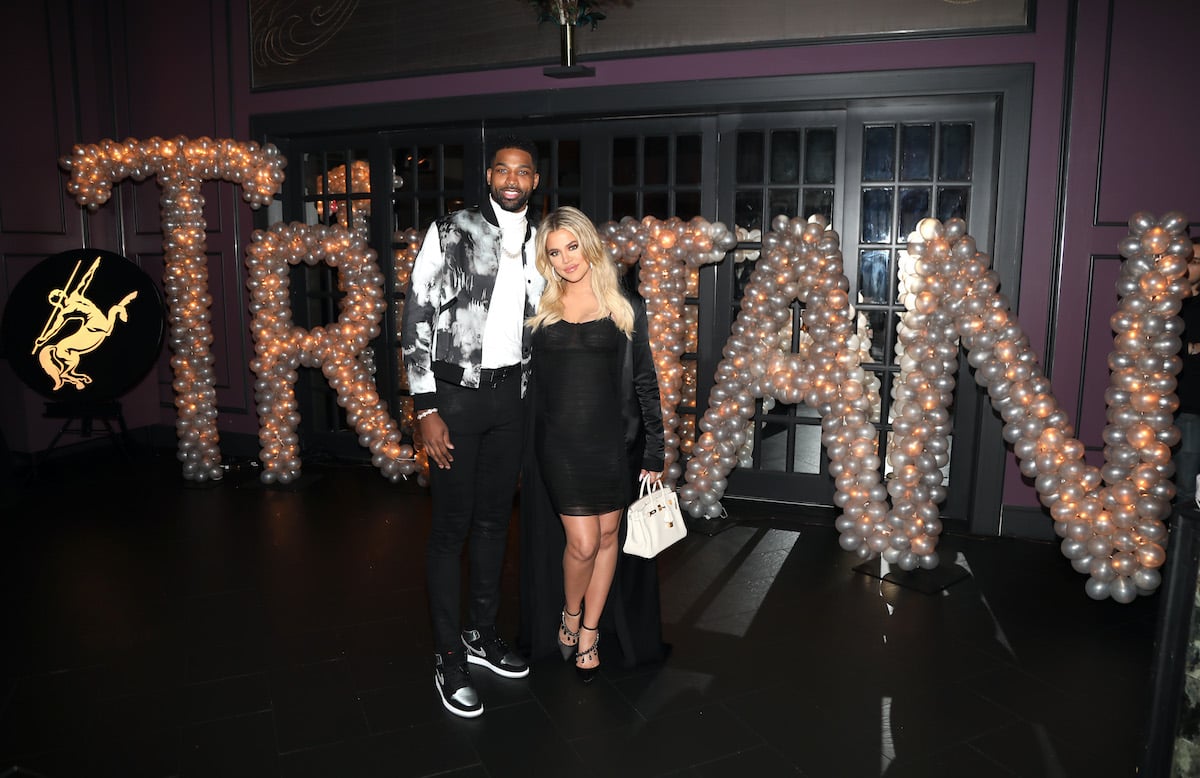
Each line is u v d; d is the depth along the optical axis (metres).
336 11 5.20
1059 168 4.02
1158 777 1.96
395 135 5.38
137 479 5.36
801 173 4.60
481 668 2.88
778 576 3.75
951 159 4.42
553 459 2.59
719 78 4.43
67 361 5.07
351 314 5.02
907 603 3.45
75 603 3.43
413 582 3.65
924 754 2.37
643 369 2.68
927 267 3.70
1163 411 3.21
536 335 2.61
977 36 4.04
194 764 2.32
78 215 5.88
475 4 4.85
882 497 3.78
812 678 2.82
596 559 2.71
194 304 5.16
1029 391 3.49
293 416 5.16
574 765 2.33
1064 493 3.39
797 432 6.50
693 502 4.46
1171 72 3.81
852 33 4.20
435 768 2.31
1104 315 4.03
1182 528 1.87
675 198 4.85
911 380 3.75
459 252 2.47
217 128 5.65
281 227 5.00
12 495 4.88
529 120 4.93
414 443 5.54
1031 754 2.37
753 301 4.18
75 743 2.43
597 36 4.61
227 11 5.48
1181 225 3.12
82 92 5.82
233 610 3.36
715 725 2.53
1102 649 3.04
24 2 5.46
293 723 2.54
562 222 2.48
